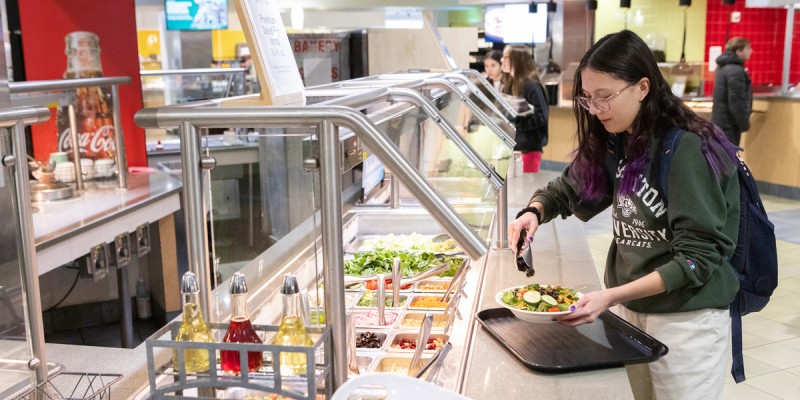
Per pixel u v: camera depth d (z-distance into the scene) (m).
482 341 1.92
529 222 2.21
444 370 1.74
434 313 2.20
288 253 1.55
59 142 4.32
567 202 2.30
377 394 1.53
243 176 1.49
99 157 4.48
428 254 2.73
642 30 10.61
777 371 3.77
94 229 3.76
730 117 7.82
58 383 1.65
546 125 5.75
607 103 1.85
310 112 1.39
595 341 1.87
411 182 1.41
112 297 4.91
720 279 1.89
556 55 10.93
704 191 1.80
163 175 5.01
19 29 4.45
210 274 1.54
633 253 1.99
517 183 4.23
